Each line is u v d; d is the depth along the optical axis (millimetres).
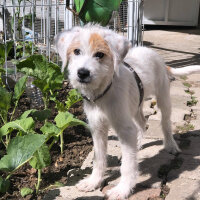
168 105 754
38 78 800
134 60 690
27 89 970
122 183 607
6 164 542
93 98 592
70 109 929
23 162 542
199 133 837
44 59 804
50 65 802
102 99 589
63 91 1032
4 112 722
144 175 659
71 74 586
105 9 840
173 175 659
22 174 662
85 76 549
